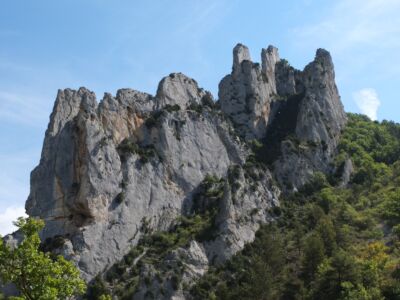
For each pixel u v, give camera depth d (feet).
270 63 513.04
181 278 313.12
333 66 515.91
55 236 323.37
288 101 495.82
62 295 140.67
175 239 343.46
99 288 300.20
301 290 286.46
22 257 138.41
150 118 388.98
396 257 314.96
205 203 374.22
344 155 456.45
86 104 359.05
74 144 351.46
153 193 359.66
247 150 431.02
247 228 356.59
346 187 432.66
